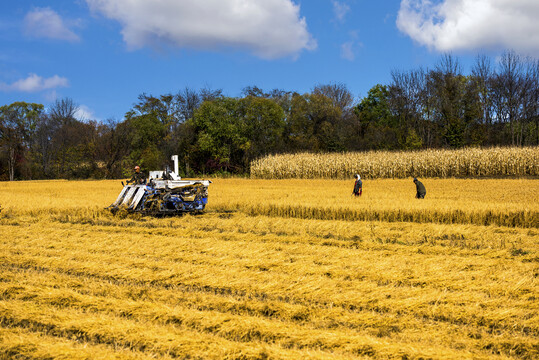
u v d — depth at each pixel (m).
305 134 64.06
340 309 6.27
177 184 16.52
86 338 5.38
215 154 54.19
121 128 59.31
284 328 5.53
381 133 64.56
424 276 8.04
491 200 18.38
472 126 61.81
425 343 5.20
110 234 12.55
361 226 13.87
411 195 21.39
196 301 6.63
